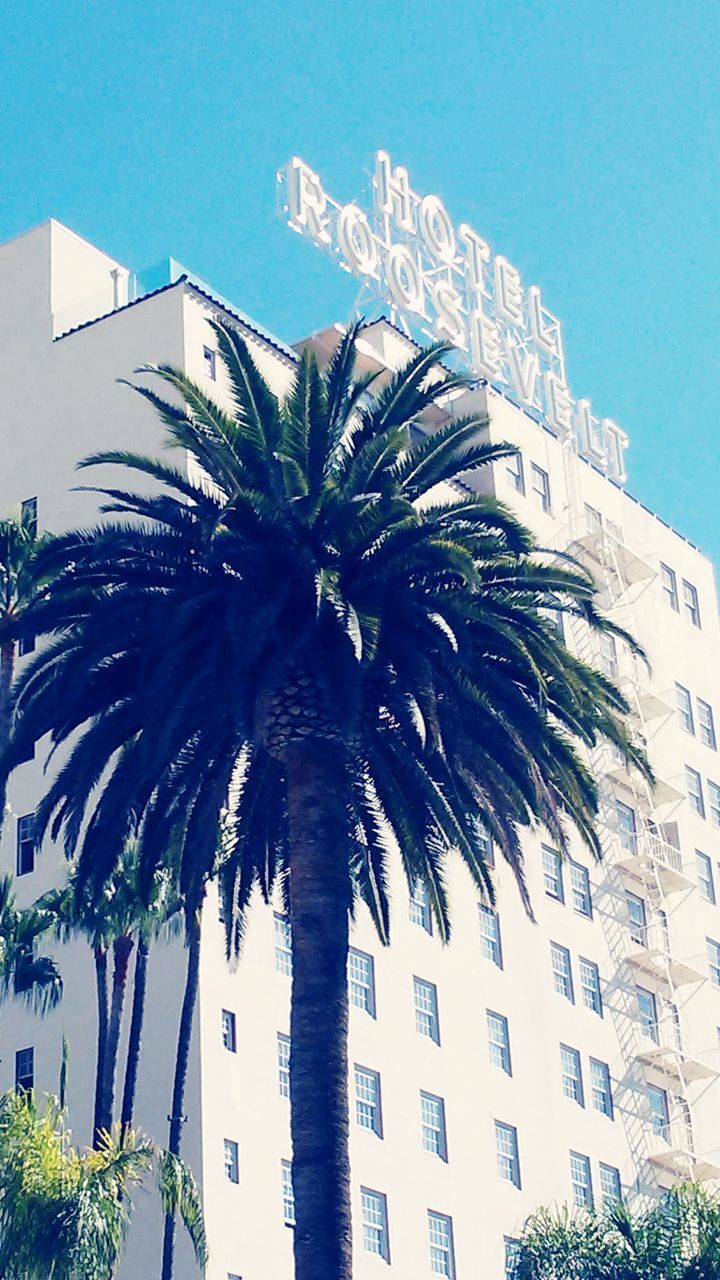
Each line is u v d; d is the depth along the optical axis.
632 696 92.75
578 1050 82.69
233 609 40.16
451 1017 76.50
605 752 91.00
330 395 43.94
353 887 43.81
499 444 44.19
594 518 96.00
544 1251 59.62
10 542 59.09
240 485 42.97
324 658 41.03
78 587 42.88
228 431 43.22
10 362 81.50
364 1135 70.50
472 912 79.88
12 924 60.53
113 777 41.59
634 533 99.88
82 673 40.66
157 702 40.31
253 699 39.34
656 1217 59.38
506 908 81.81
